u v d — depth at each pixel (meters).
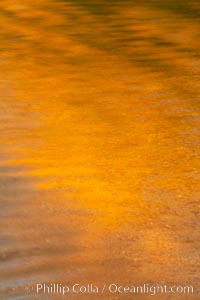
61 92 12.89
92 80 13.73
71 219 7.67
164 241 7.16
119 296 6.11
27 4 21.09
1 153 9.67
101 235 7.29
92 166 9.27
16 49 16.14
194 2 21.20
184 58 15.38
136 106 12.02
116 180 8.80
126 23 18.66
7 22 18.80
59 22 18.80
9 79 13.73
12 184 8.61
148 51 15.98
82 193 8.39
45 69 14.53
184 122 11.12
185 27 18.23
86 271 6.54
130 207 8.01
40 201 8.13
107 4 20.98
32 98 12.48
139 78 13.86
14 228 7.43
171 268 6.60
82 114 11.56
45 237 7.23
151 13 19.83
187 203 8.13
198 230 7.43
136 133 10.59
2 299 6.05
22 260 6.75
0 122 11.05
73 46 16.42
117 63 15.01
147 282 6.35
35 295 6.11
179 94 12.74
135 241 7.16
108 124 11.02
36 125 10.95
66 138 10.36
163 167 9.24
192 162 9.43
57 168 9.18
